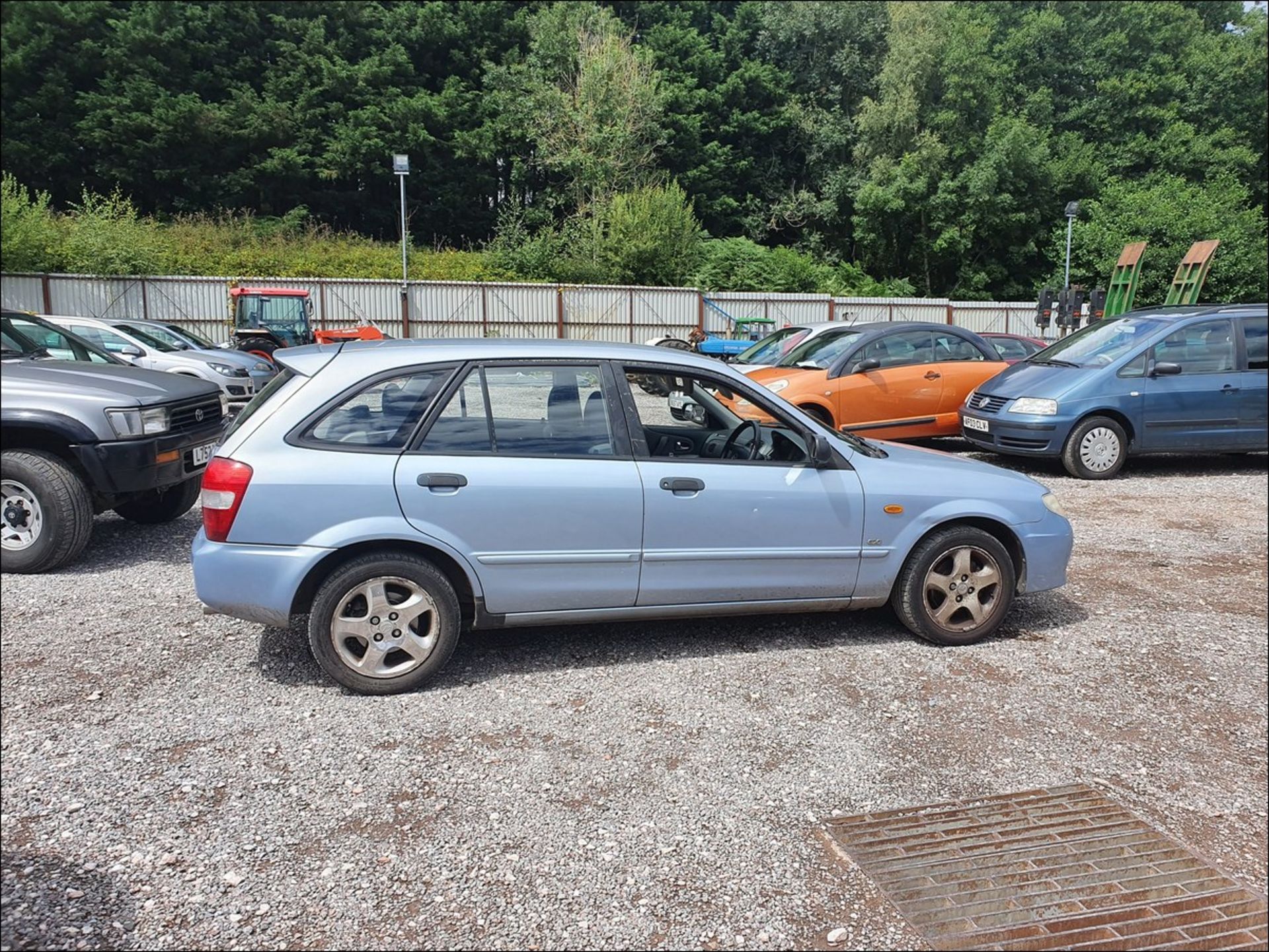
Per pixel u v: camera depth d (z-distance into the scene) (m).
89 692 3.89
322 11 40.59
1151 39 41.28
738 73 42.59
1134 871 2.81
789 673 4.21
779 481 4.30
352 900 2.54
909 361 10.41
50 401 5.57
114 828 2.86
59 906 2.47
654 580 4.16
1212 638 4.80
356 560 3.82
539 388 4.10
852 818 3.03
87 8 35.97
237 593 3.75
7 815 2.93
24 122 34.66
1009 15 44.34
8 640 4.48
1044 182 37.81
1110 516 7.59
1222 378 9.20
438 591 3.88
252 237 32.88
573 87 38.50
